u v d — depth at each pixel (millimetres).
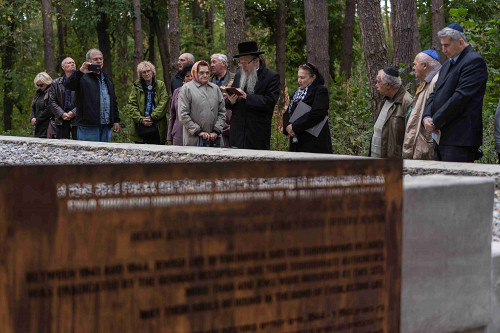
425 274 2340
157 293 1796
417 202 2289
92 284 1728
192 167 1863
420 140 5562
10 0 23547
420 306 2342
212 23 29812
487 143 8531
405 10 10992
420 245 2312
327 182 2029
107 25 28219
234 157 5250
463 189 2393
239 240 1894
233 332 1902
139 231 1773
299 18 27391
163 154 6277
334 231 2039
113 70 30219
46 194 1682
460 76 4902
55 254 1688
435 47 15914
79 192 1721
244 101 6477
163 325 1809
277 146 10031
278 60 25578
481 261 2477
